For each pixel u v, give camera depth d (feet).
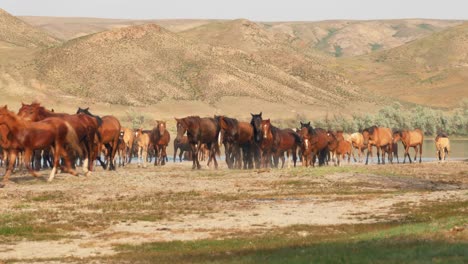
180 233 68.08
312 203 88.79
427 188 107.86
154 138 170.30
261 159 148.36
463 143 337.11
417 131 180.24
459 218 65.87
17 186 104.94
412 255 46.34
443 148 184.96
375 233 61.46
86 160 122.62
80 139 120.26
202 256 54.19
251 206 86.58
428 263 43.14
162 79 579.89
